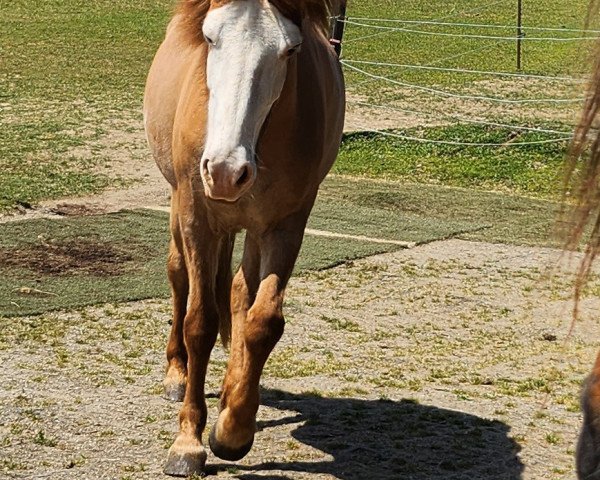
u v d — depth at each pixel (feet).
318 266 33.73
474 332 28.22
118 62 81.82
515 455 19.56
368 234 38.42
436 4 110.32
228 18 16.26
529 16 105.70
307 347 25.98
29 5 105.29
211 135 15.99
